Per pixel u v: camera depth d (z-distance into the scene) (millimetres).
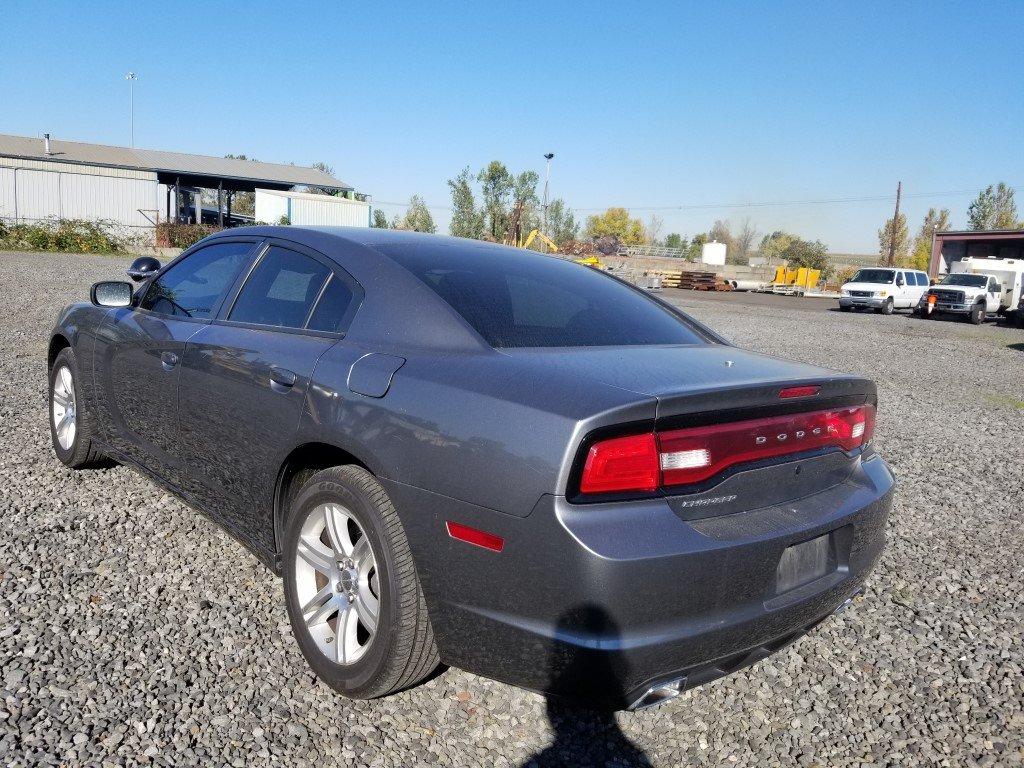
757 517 2264
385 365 2475
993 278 28016
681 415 2105
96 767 2141
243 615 3010
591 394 2098
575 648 1990
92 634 2801
